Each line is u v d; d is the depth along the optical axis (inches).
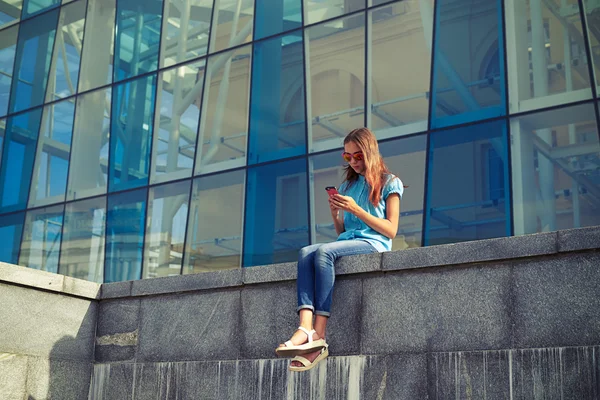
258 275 242.2
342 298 219.3
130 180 706.2
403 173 591.2
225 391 241.3
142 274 672.4
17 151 791.1
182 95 702.5
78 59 778.8
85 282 286.2
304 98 629.3
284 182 620.7
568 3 530.9
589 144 501.0
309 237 595.5
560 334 180.5
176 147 690.2
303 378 222.5
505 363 185.8
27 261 743.7
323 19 641.6
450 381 193.5
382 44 606.5
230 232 635.5
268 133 641.0
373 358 209.0
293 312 232.8
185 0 727.1
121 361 275.4
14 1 850.8
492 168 534.9
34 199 761.0
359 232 224.1
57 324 276.2
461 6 574.2
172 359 259.9
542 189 510.3
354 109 608.4
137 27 751.1
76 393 277.3
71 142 754.2
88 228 717.3
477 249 196.7
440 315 200.2
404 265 208.1
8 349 260.8
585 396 172.6
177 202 673.0
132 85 735.1
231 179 649.6
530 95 529.3
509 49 542.3
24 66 818.2
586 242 180.1
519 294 188.9
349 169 236.7
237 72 675.4
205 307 255.9
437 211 546.9
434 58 574.9
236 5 694.5
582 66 515.5
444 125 558.6
